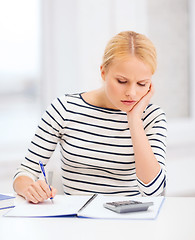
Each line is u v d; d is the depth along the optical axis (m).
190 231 0.87
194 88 3.29
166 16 3.12
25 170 1.40
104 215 0.98
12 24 2.69
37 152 1.41
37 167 1.41
